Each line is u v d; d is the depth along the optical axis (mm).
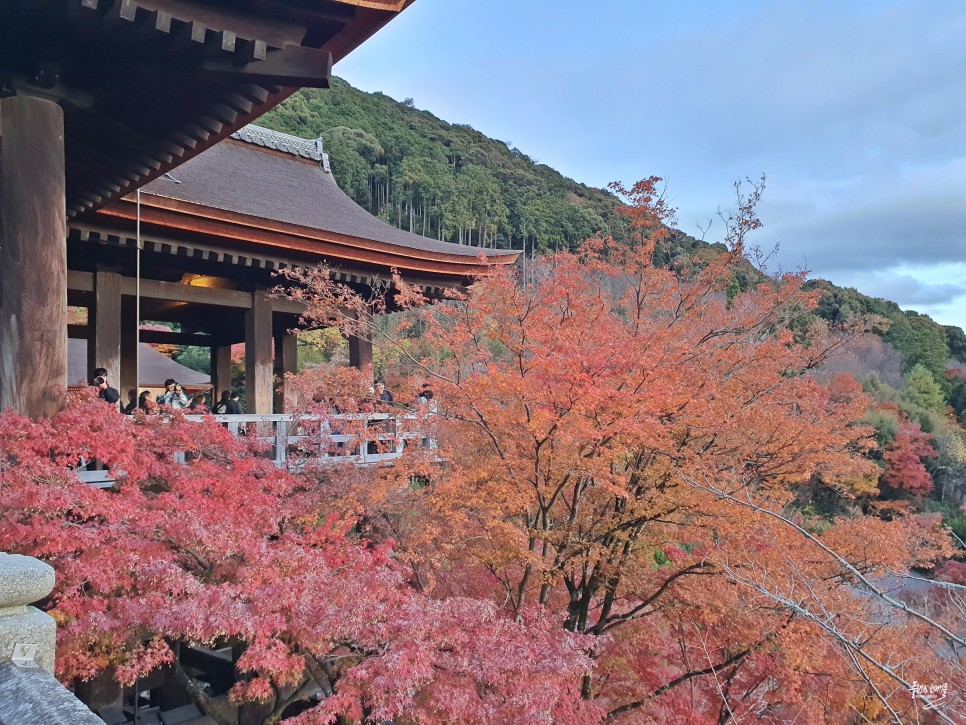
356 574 4266
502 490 6031
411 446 6832
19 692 1674
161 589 3656
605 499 7035
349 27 5094
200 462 5520
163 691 8289
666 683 7285
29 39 4668
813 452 7012
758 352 7203
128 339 13289
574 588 7344
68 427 4688
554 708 4914
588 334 6273
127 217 8359
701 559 7016
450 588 7195
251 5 4605
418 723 3512
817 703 6938
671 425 6340
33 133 4805
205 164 13906
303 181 16281
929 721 5855
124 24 4367
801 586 6230
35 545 3900
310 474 7137
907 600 7980
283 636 3707
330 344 18188
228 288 11633
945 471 22344
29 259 4707
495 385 5918
